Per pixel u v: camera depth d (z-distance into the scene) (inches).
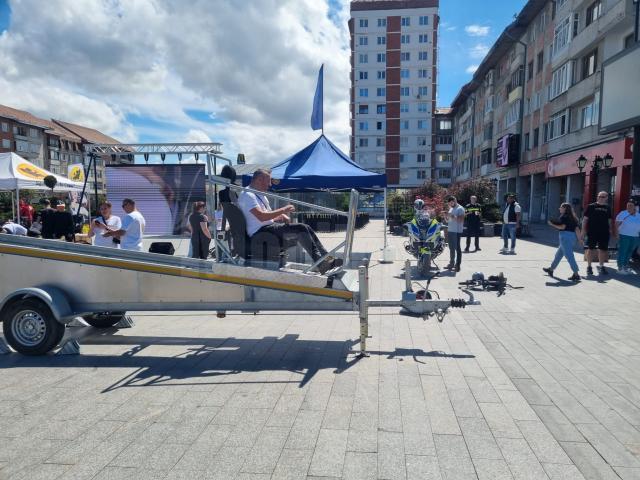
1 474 106.1
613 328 228.8
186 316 271.1
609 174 879.1
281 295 192.1
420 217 430.3
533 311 265.6
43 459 112.7
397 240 802.8
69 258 197.0
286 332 230.8
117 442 120.6
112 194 244.7
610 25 823.7
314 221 315.3
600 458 112.3
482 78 1952.5
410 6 2955.2
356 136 3075.8
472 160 2174.0
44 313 189.8
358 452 115.0
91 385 160.7
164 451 116.0
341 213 199.0
